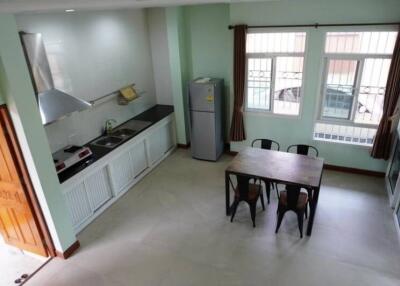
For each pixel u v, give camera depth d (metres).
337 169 5.26
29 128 3.05
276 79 5.15
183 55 5.73
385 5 4.06
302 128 5.25
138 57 5.75
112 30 5.01
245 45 4.96
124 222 4.30
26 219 3.54
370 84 4.61
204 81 5.43
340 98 4.88
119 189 4.84
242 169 3.93
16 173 3.23
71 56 4.31
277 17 4.68
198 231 4.05
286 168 3.92
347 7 4.25
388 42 4.28
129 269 3.53
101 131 5.08
